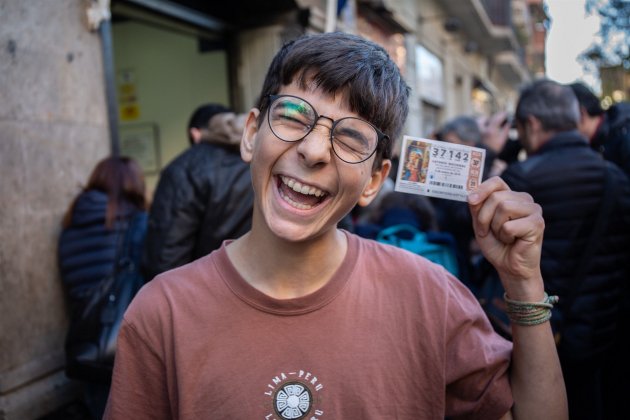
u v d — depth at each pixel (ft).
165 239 6.59
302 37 3.19
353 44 3.07
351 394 2.96
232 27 13.34
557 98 6.64
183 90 14.33
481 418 3.20
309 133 2.86
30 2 6.91
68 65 7.50
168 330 3.09
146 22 11.47
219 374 2.96
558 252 6.12
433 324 3.17
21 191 6.79
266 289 3.15
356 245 3.42
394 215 7.89
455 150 3.25
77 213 7.27
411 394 3.10
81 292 7.06
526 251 3.00
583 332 6.09
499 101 59.62
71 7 7.55
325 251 3.13
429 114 31.86
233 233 6.73
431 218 8.04
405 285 3.27
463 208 8.02
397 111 3.15
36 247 7.00
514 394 3.15
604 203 6.07
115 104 8.39
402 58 24.52
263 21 13.25
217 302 3.10
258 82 13.50
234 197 6.70
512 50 46.57
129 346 3.15
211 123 7.02
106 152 8.21
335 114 2.90
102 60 8.12
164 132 14.66
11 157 6.67
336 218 3.01
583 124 8.52
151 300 3.18
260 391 2.94
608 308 6.23
